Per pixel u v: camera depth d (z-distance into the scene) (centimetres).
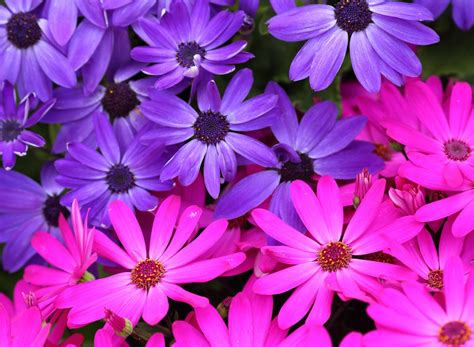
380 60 44
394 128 44
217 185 44
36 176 52
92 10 46
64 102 47
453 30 51
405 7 44
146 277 41
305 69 44
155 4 46
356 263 41
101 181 46
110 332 40
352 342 37
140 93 47
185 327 40
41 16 47
